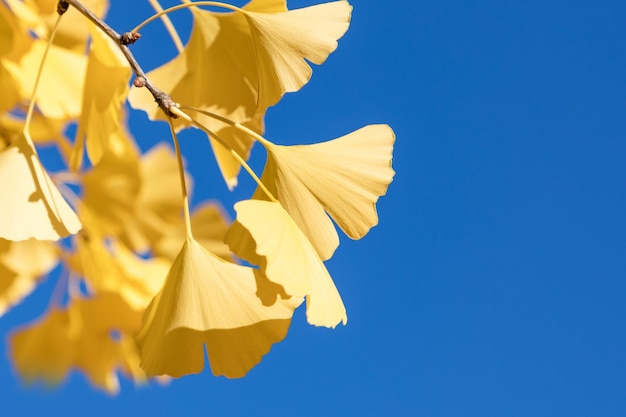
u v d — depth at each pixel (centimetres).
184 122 74
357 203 66
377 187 67
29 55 80
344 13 67
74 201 88
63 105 79
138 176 89
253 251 64
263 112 68
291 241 63
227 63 73
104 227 90
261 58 67
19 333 90
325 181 66
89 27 72
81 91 80
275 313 63
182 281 64
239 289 64
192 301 64
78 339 90
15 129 83
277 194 66
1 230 65
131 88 73
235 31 72
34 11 81
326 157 67
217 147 74
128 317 90
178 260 65
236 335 63
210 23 72
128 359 91
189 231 65
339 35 67
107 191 89
